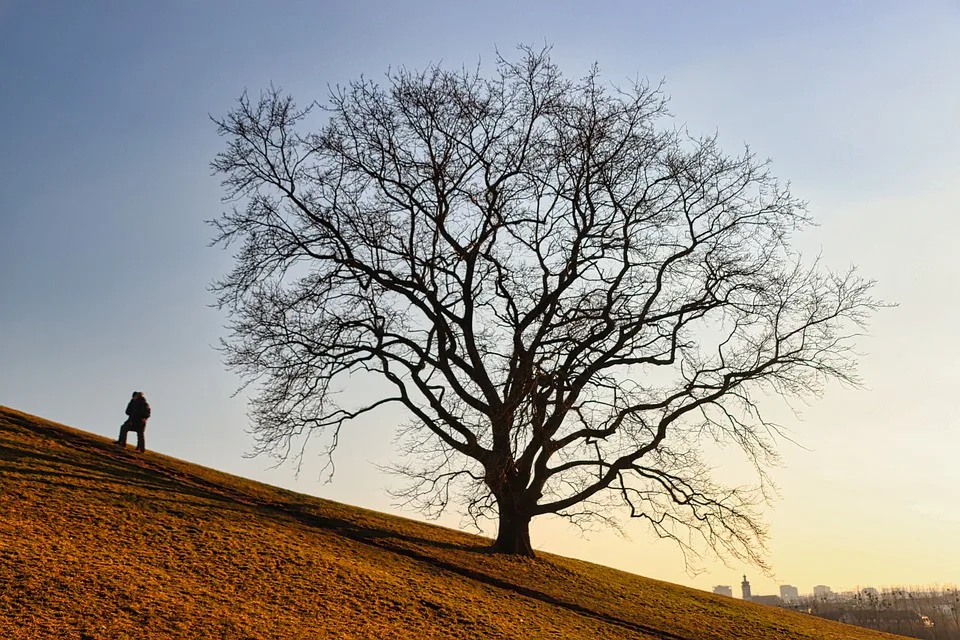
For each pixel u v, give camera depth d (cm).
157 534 2216
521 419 2497
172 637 1537
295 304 2958
